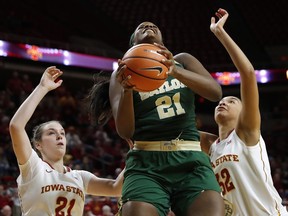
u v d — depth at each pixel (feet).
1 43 47.65
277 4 66.03
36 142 11.81
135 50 7.66
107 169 39.93
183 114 8.36
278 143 54.90
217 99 8.25
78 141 40.81
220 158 10.85
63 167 11.79
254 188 10.58
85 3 62.44
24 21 53.62
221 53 60.59
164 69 7.58
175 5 65.51
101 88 9.70
